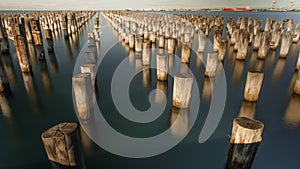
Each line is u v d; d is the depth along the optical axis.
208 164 4.49
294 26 23.92
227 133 5.45
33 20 15.61
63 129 2.92
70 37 20.31
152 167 4.41
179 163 4.52
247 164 3.70
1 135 5.41
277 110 6.50
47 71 10.32
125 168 4.38
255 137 3.39
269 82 8.68
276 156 4.66
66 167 3.04
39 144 5.05
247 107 6.65
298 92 7.29
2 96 7.57
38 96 7.59
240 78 9.05
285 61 11.47
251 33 16.41
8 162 4.51
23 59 9.41
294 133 5.45
